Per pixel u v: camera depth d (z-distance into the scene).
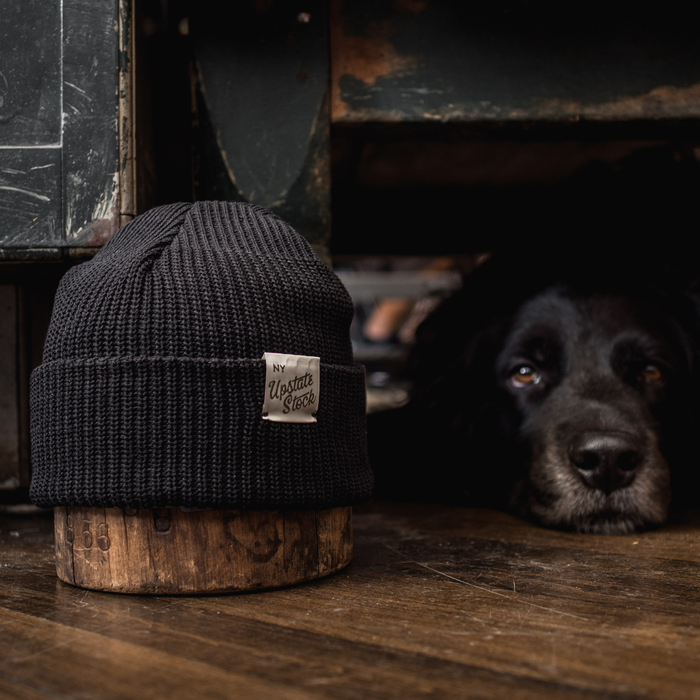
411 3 1.75
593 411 1.76
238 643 0.86
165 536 1.07
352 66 1.74
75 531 1.13
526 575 1.23
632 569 1.28
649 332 1.95
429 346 2.58
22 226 1.47
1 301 1.98
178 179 1.90
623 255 2.28
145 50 1.64
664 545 1.53
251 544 1.09
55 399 1.09
